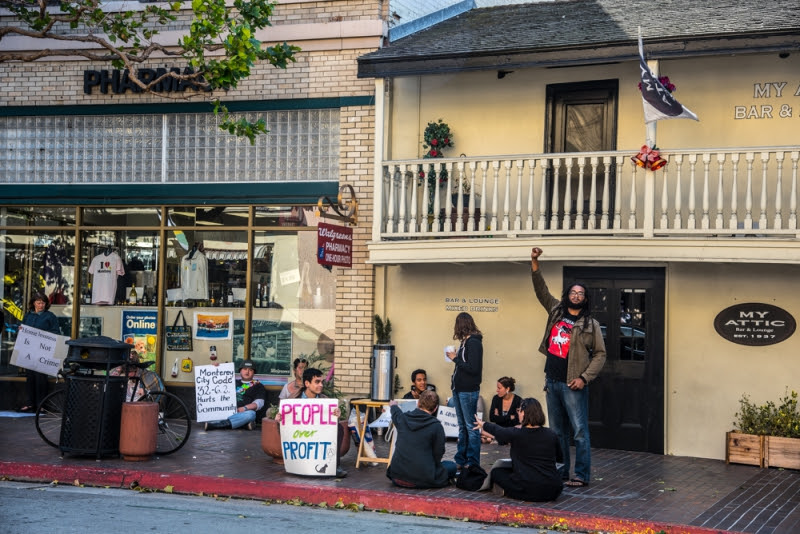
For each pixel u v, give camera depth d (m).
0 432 12.58
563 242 11.84
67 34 15.06
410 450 9.52
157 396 12.16
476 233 12.30
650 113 11.40
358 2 14.20
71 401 10.70
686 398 12.31
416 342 13.66
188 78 12.01
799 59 12.22
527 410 9.16
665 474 10.86
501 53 12.23
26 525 7.69
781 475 10.95
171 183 14.78
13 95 15.30
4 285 15.42
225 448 11.73
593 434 12.71
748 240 11.15
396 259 12.75
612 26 12.59
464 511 8.92
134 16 14.98
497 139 13.49
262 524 8.16
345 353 14.02
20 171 15.37
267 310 14.48
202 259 14.75
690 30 11.62
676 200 11.50
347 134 14.17
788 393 11.90
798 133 12.21
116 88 14.81
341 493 9.31
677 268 12.41
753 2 12.99
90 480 9.99
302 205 14.40
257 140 14.63
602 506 9.00
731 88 12.48
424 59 12.62
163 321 14.81
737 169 11.41
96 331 15.05
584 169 12.97
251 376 13.86
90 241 15.15
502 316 13.25
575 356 9.80
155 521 8.09
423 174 13.07
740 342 12.10
